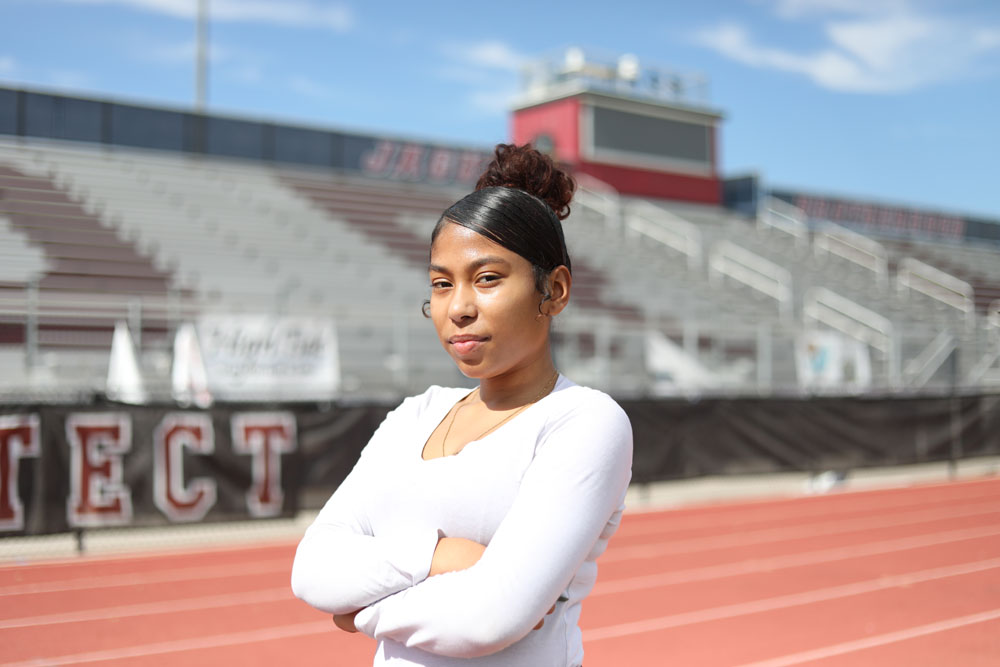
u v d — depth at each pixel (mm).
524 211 1559
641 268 23562
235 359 12562
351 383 15508
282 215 20594
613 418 1521
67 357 13609
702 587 8383
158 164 20641
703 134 31219
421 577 1448
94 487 9633
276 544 10398
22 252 15961
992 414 17234
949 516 12938
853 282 27250
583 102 29141
